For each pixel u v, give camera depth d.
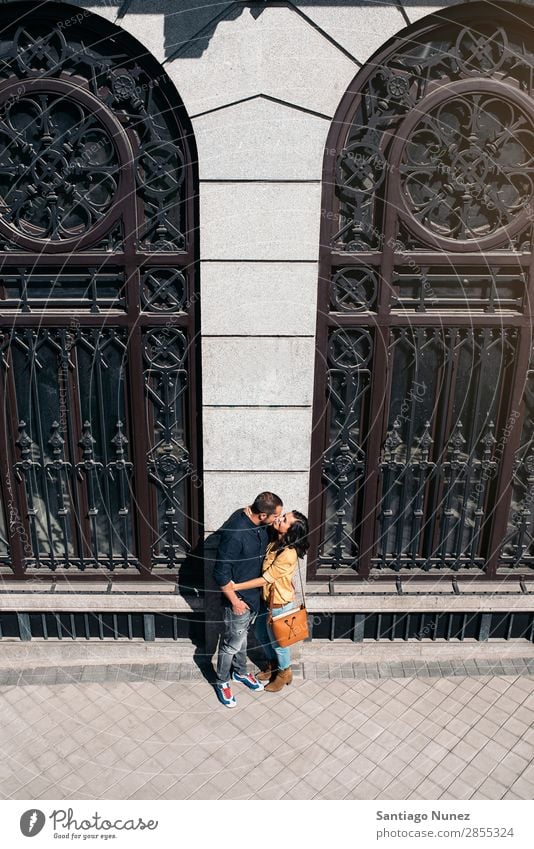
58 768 4.55
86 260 4.77
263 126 4.37
